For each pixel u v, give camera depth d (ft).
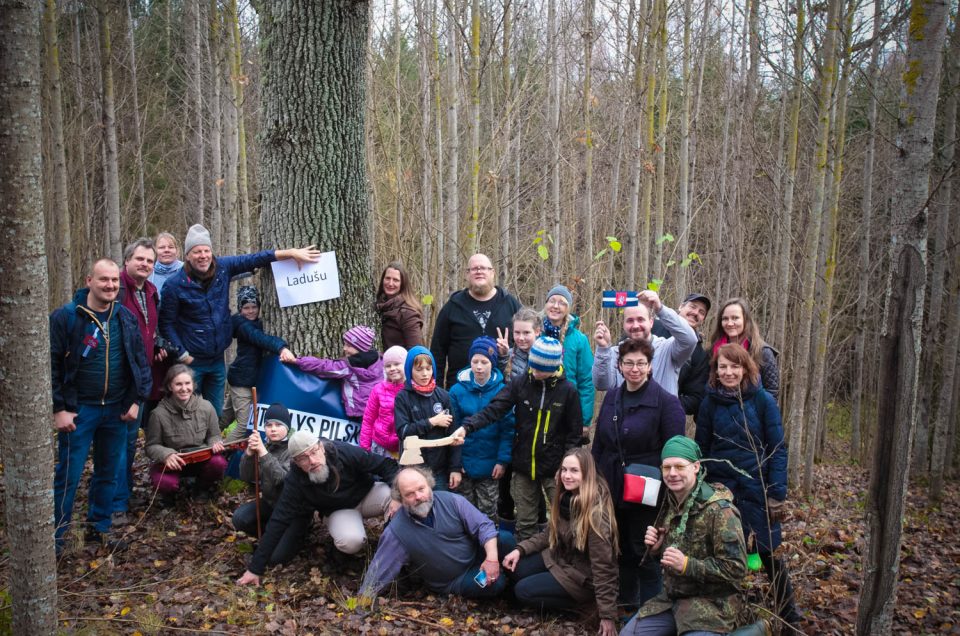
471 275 17.80
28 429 9.18
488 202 31.63
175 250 20.54
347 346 17.53
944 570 19.90
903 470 10.41
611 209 34.86
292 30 17.03
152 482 16.62
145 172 57.77
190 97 51.37
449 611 13.89
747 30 32.99
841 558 18.84
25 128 8.77
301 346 17.66
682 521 11.96
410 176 30.07
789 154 30.27
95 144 43.62
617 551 13.46
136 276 15.65
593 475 13.60
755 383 13.37
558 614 14.10
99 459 14.94
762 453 13.15
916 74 10.07
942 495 29.94
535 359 14.62
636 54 25.91
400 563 14.23
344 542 14.48
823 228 34.86
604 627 13.00
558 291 16.75
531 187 34.78
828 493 30.37
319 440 14.15
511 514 16.83
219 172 36.19
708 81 41.14
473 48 21.16
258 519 15.02
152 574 13.93
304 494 14.32
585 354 16.71
